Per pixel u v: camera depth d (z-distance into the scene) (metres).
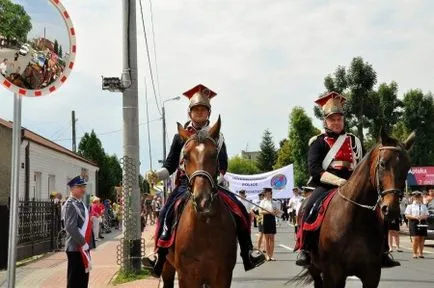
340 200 7.13
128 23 14.30
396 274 14.53
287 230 35.69
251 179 32.00
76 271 9.06
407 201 24.11
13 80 6.05
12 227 6.05
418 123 58.16
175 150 7.38
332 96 7.97
